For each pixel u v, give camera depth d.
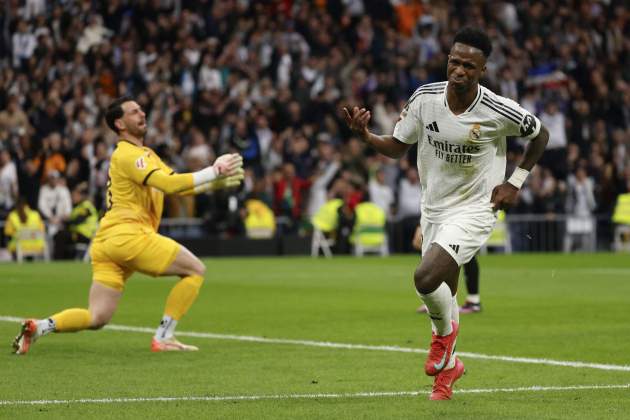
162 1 39.22
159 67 37.03
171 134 35.41
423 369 11.31
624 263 31.92
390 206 37.34
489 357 12.19
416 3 43.47
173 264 12.80
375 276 26.27
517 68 42.28
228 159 12.25
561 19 44.69
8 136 34.12
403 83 40.12
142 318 16.58
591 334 14.44
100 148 33.31
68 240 33.12
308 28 40.41
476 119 9.55
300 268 29.50
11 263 31.58
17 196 33.12
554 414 8.77
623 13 45.97
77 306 18.48
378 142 9.95
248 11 40.75
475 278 17.38
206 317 16.78
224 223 35.00
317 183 36.53
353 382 10.46
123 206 12.77
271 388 10.11
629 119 43.06
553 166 39.41
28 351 12.66
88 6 38.28
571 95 42.38
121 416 8.68
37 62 36.19
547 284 23.72
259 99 37.59
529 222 38.56
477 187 9.77
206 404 9.25
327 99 38.38
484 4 43.94
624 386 10.20
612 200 39.94
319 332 14.77
